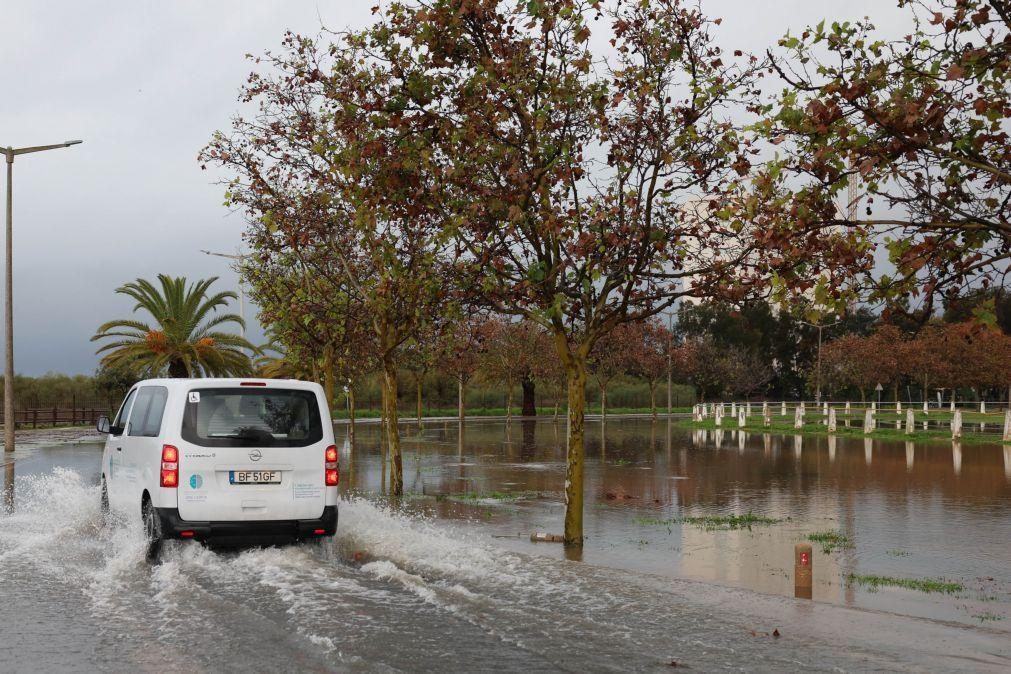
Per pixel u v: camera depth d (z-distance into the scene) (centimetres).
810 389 8481
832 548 1212
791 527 1398
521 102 1112
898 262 622
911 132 615
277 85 1748
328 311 2111
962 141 634
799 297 697
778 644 686
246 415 1037
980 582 1007
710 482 2083
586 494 1856
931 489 1917
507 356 5222
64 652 655
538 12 1049
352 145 1134
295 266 2300
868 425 3947
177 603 808
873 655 657
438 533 1267
